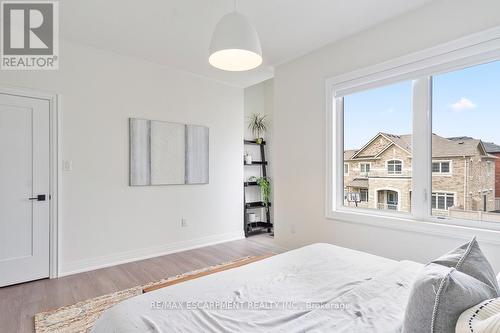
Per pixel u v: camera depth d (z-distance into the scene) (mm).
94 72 3248
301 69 3451
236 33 1651
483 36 2098
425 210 2488
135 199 3553
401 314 1095
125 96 3479
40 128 2928
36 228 2896
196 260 3525
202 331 1027
